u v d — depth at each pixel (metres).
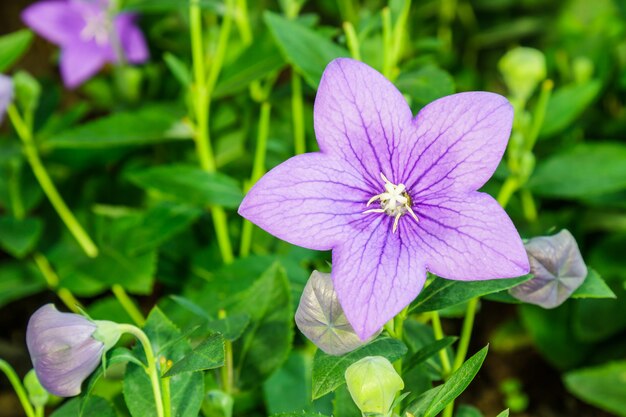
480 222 0.29
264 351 0.37
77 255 0.52
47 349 0.29
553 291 0.31
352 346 0.29
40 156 0.56
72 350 0.29
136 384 0.33
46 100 0.56
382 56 0.44
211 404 0.35
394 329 0.32
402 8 0.39
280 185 0.29
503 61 0.43
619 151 0.45
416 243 0.30
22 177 0.53
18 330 0.55
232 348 0.37
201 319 0.37
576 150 0.45
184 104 0.54
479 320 0.53
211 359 0.30
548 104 0.47
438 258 0.29
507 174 0.42
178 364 0.30
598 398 0.44
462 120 0.30
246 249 0.46
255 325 0.37
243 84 0.45
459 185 0.30
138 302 0.56
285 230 0.29
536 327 0.49
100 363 0.31
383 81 0.30
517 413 0.49
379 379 0.28
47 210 0.54
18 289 0.50
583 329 0.47
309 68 0.38
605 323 0.47
